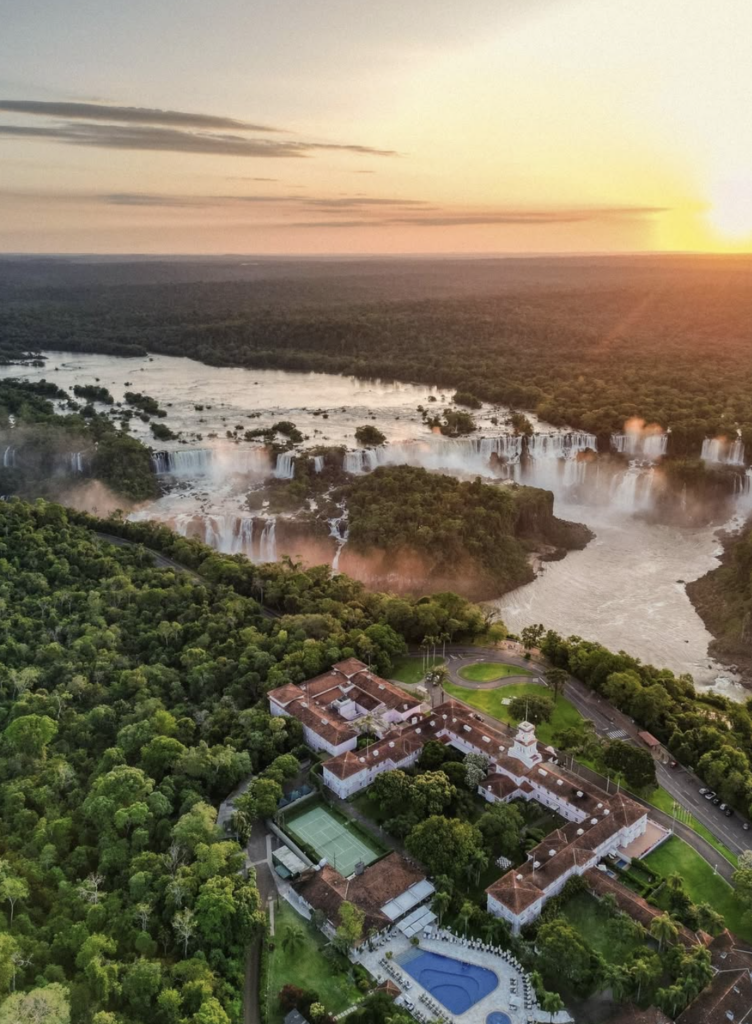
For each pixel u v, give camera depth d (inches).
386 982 5083.7
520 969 5211.6
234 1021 4810.5
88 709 7819.9
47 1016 4539.9
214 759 6702.8
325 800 6732.3
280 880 5959.6
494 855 6097.4
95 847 6131.9
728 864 6122.1
